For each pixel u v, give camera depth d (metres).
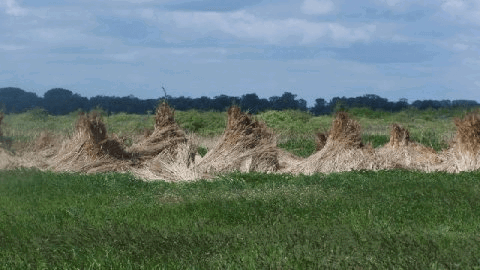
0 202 17.45
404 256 10.05
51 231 12.59
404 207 15.03
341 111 25.83
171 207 15.66
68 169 24.86
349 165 24.52
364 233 11.82
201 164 24.94
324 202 15.72
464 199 16.05
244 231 12.38
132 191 19.20
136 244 11.16
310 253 10.23
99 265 9.76
